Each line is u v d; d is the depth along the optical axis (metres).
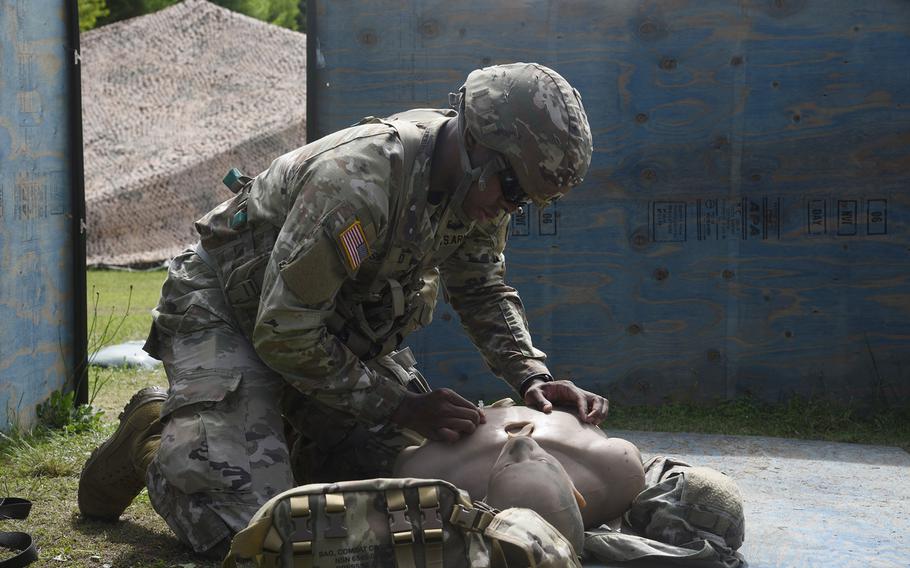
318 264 2.45
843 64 4.89
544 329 5.10
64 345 4.59
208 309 2.81
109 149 15.78
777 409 4.91
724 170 4.98
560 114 2.48
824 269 4.96
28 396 4.25
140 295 10.86
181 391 2.68
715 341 5.04
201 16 17.02
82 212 4.65
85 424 4.36
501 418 2.67
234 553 1.96
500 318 3.08
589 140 2.56
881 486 3.66
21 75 4.20
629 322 5.07
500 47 4.99
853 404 4.95
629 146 5.01
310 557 1.94
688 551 2.56
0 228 4.03
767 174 4.96
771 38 4.91
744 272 5.00
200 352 2.76
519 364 3.03
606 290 5.07
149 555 2.76
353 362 2.60
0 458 3.87
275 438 2.67
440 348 5.11
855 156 4.91
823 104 4.91
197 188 15.66
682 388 5.07
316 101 5.04
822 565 2.77
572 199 5.05
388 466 2.98
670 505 2.63
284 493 1.99
